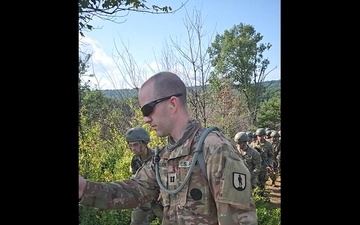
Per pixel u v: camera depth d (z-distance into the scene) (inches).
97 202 72.2
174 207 68.6
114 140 275.9
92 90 269.9
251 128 451.2
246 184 64.7
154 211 130.4
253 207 65.7
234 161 64.7
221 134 68.7
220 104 430.9
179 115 69.8
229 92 438.0
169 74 70.6
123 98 339.9
